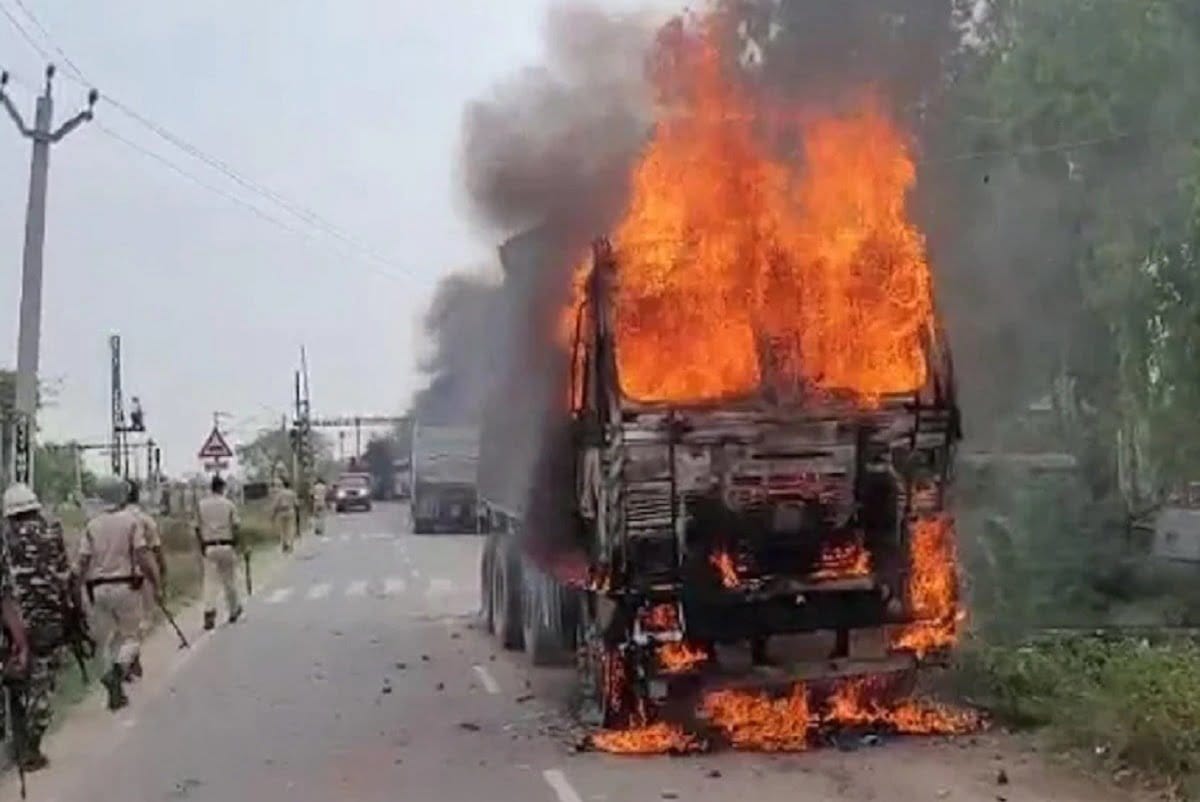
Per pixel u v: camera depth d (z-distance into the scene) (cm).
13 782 1041
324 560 3544
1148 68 1581
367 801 948
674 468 1110
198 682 1523
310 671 1591
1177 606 1457
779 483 1117
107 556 1373
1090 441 1808
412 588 2697
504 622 1727
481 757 1083
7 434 2169
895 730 1113
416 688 1448
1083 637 1266
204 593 2069
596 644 1176
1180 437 1623
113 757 1128
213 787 1007
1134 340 1639
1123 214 1634
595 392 1154
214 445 3391
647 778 988
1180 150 1552
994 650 1188
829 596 1125
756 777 980
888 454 1130
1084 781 932
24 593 1093
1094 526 1603
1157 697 980
